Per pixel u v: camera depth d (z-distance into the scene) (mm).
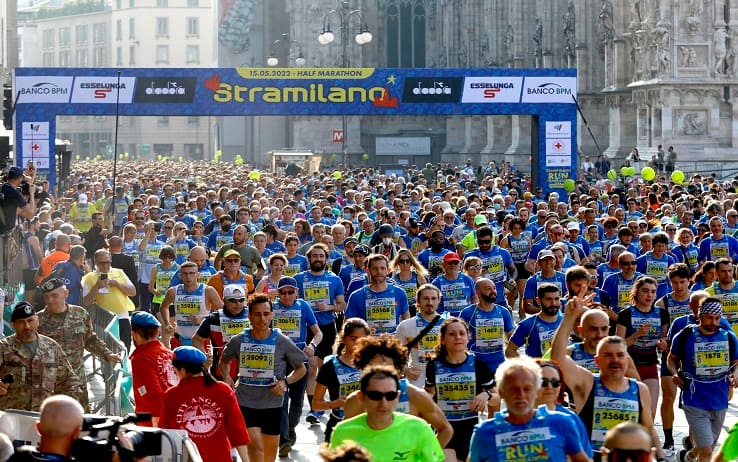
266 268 35406
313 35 149875
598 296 29453
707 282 27484
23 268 36875
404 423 14430
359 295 25906
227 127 174250
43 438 11906
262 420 20750
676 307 25891
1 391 18594
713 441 21578
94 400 27266
